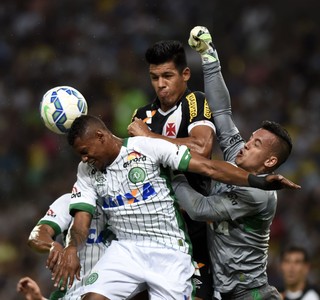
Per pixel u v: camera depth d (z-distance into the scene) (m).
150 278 18.80
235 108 64.44
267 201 19.97
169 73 20.31
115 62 65.75
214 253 20.38
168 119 20.64
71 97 20.14
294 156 60.00
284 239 52.69
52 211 20.61
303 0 73.94
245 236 20.12
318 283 49.16
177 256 19.03
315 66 69.62
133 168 18.86
